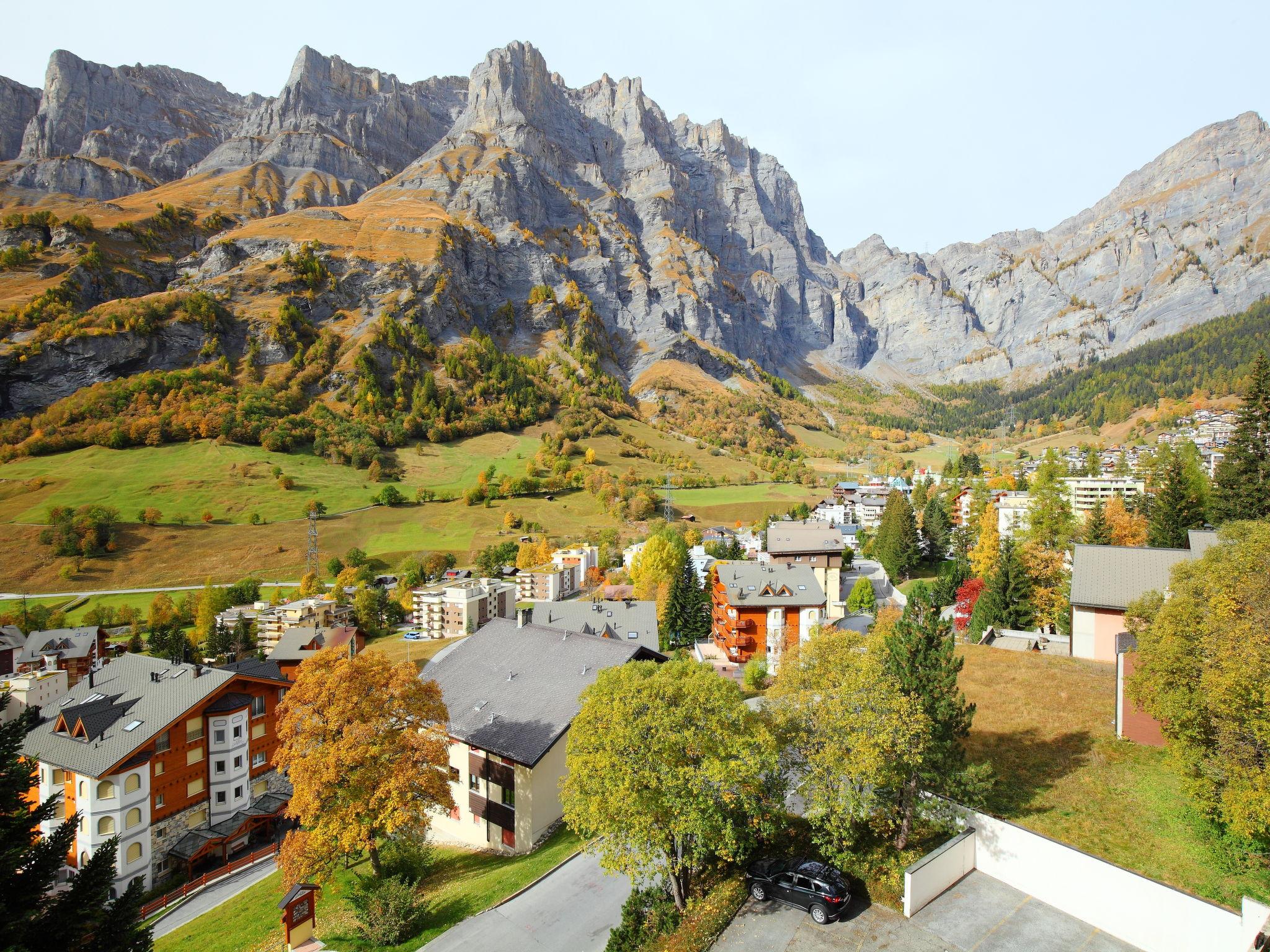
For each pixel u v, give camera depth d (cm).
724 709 3058
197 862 6025
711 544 15375
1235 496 7019
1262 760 2759
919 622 3378
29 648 10619
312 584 14925
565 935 3155
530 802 4294
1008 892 3014
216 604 13275
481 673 5412
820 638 3494
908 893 2866
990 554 9681
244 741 6475
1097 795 3500
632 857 3003
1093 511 8506
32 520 16638
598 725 3106
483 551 17262
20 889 2188
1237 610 2936
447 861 4394
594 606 8181
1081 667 5425
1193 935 2519
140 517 17350
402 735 3997
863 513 19488
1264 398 6975
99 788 5503
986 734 4325
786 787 3272
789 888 2980
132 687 6391
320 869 3819
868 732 2973
